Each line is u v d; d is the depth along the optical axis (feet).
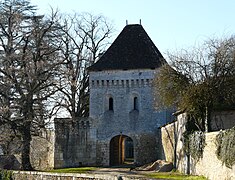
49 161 182.50
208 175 100.58
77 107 190.39
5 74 148.97
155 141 172.76
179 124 131.85
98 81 178.81
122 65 178.09
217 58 121.60
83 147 176.35
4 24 154.71
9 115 148.15
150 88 174.60
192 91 119.44
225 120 120.37
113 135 175.83
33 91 149.59
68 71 158.61
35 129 154.92
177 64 127.85
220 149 92.58
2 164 171.22
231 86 120.16
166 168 137.80
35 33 155.43
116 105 176.96
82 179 100.78
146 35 187.21
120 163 188.75
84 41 200.75
